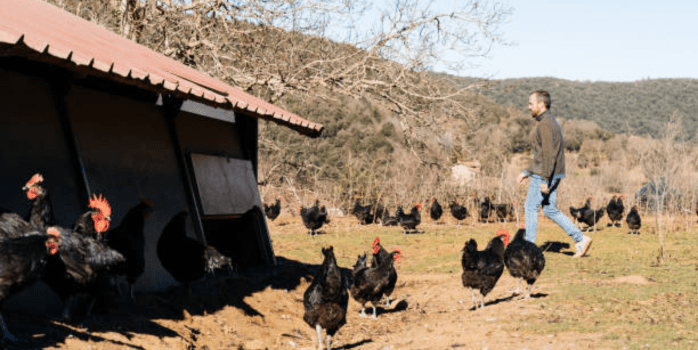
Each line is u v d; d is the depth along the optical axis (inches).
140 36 694.5
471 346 235.1
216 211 394.9
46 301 226.7
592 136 2805.1
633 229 669.9
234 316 296.8
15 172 234.8
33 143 248.2
